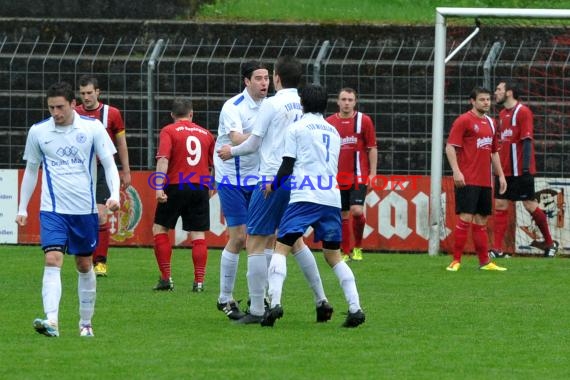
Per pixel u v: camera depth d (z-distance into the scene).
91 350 29.03
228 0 80.50
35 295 40.66
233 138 36.34
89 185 30.98
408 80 68.94
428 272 49.38
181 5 76.88
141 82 68.88
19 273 47.62
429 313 36.66
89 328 31.61
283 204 33.78
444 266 51.88
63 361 27.45
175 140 42.69
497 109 67.19
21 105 69.50
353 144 54.09
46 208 30.80
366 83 69.88
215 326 33.50
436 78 56.97
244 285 45.19
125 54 73.62
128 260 53.59
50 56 71.44
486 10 56.59
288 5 80.81
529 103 67.25
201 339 30.98
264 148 33.94
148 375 25.81
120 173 60.03
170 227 42.97
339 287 44.00
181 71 70.94
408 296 41.16
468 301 39.78
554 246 57.19
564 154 66.81
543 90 69.38
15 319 34.78
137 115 69.31
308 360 27.81
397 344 30.39
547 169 66.75
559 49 71.50
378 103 68.75
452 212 58.75
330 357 28.30
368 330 32.91
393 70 70.00
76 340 30.64
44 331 30.58
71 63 71.62
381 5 82.56
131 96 69.38
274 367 26.84
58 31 74.44
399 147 67.69
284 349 29.39
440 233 58.50
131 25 74.25
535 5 84.50
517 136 55.88
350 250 54.81
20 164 68.69
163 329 32.88
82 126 30.95
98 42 74.19
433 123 56.97
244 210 36.06
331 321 34.84
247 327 33.31
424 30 73.12
